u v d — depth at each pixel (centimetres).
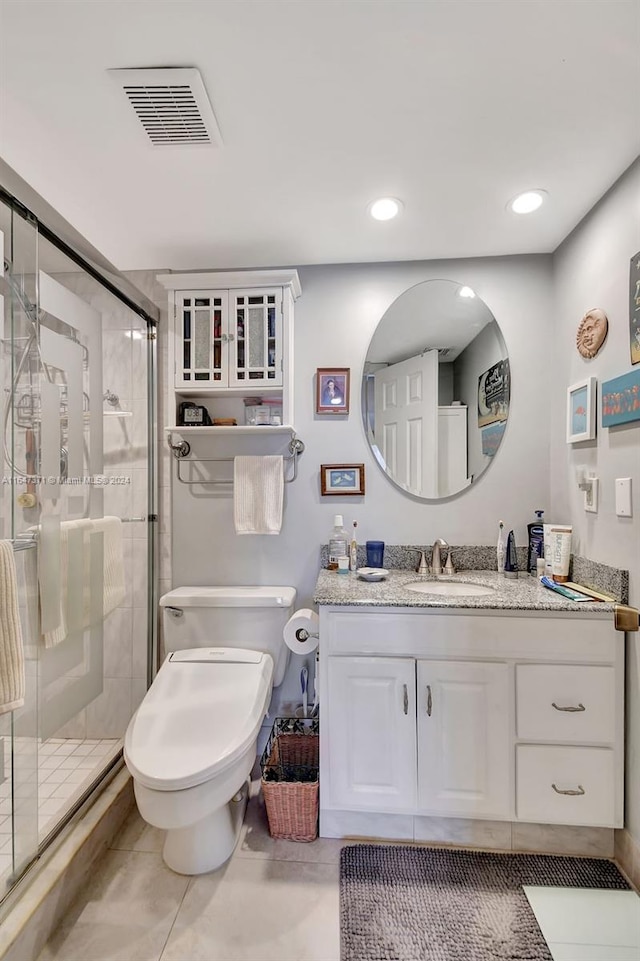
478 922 120
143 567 196
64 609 146
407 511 196
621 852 139
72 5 90
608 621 140
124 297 178
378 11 92
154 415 200
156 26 95
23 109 115
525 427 193
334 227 169
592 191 149
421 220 165
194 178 141
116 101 112
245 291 181
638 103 113
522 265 192
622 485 142
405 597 150
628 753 138
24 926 108
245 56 101
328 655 148
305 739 173
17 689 112
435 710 144
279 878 135
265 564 199
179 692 153
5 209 123
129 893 130
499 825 145
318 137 124
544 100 113
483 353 194
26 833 121
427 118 118
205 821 138
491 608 142
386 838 148
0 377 122
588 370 162
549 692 141
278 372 181
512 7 92
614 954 112
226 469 200
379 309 197
